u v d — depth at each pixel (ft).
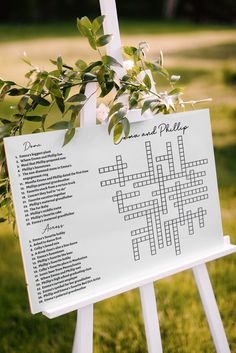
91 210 6.49
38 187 6.12
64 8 49.29
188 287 10.64
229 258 11.32
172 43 33.71
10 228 13.08
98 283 6.57
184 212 7.27
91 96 6.61
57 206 6.25
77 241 6.40
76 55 30.60
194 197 7.36
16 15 48.11
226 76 24.90
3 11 47.91
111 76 6.64
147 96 7.06
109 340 9.28
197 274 7.46
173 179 7.16
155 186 7.00
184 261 7.27
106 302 10.23
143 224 6.91
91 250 6.50
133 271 6.84
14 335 9.61
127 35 37.27
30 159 6.07
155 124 6.98
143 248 6.92
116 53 6.89
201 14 45.70
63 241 6.30
